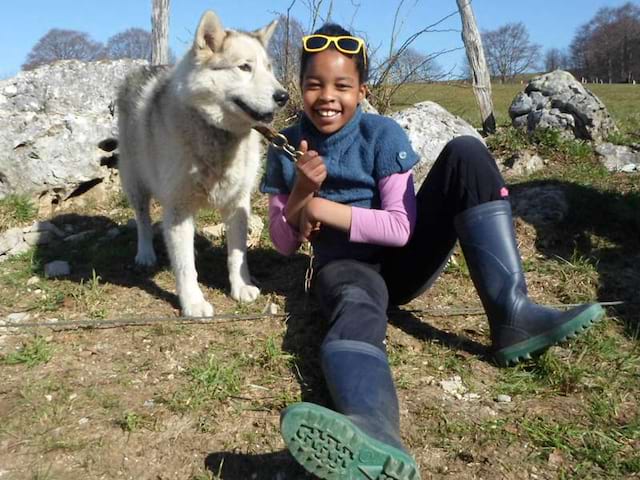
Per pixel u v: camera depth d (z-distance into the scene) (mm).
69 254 1924
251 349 1294
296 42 3029
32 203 2295
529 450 977
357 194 1233
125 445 1009
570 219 1851
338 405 928
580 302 1473
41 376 1218
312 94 1184
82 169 2350
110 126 2404
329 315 1155
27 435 1041
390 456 797
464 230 1190
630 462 939
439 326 1374
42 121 2312
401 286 1343
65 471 957
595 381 1148
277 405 1098
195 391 1132
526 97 2805
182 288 1502
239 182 1537
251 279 1661
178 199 1514
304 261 1757
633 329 1336
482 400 1106
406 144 1209
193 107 1461
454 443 995
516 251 1181
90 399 1135
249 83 1465
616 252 1697
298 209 1179
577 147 2531
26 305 1570
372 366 959
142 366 1243
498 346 1188
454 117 2471
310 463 822
